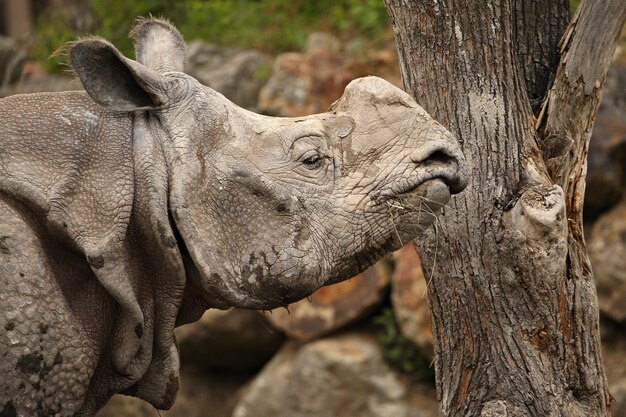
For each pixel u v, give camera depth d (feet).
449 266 34.78
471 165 34.30
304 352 70.69
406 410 67.97
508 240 33.71
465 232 34.32
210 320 73.31
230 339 73.72
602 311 64.03
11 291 27.48
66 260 29.09
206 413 75.97
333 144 31.42
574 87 35.06
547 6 37.01
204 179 29.99
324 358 69.72
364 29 80.18
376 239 31.42
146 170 29.37
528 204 33.12
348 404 69.15
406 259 68.49
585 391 34.53
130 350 29.76
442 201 31.19
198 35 85.35
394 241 31.60
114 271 28.81
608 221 65.62
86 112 29.99
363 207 31.07
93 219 28.86
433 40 34.50
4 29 113.29
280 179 30.68
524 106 35.14
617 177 66.23
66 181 28.78
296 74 75.97
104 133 29.71
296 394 70.28
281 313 71.92
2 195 28.53
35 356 27.55
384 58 75.10
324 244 30.99
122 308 29.73
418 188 31.04
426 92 34.78
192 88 30.73
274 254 30.30
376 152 31.30
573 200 35.68
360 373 69.10
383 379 68.90
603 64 34.96
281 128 31.32
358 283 70.49
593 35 34.65
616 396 62.80
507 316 34.22
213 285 29.68
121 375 30.32
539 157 34.78
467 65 34.30
